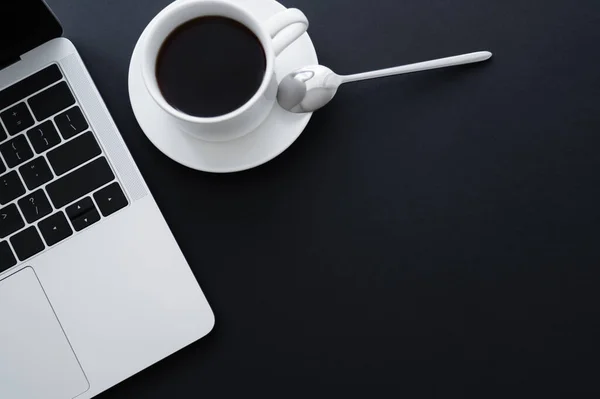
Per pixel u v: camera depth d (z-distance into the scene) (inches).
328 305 26.8
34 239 25.8
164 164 27.0
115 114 27.3
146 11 27.7
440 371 26.6
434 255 26.9
